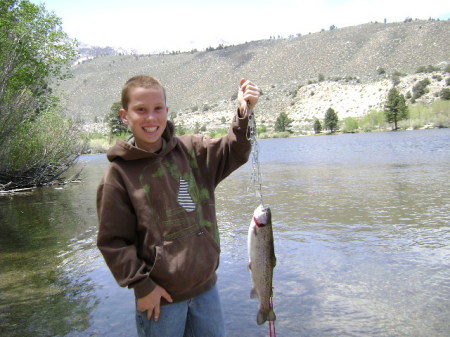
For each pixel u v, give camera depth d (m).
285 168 24.17
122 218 2.84
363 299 5.28
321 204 11.84
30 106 18.17
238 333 4.54
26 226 10.80
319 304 5.18
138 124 2.88
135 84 2.90
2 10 19.94
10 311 5.34
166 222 2.84
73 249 8.27
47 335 4.66
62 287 6.14
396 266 6.39
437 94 161.38
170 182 2.92
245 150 3.16
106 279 6.40
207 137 3.28
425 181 15.47
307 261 6.79
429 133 72.25
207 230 3.01
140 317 2.89
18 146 18.61
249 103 3.09
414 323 4.62
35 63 21.39
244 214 11.05
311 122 174.88
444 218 9.39
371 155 31.25
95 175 24.80
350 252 7.17
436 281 5.75
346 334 4.45
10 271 6.99
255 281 3.06
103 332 4.69
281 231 8.87
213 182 3.20
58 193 17.31
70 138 22.41
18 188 19.06
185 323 2.92
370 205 11.32
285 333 4.51
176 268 2.78
